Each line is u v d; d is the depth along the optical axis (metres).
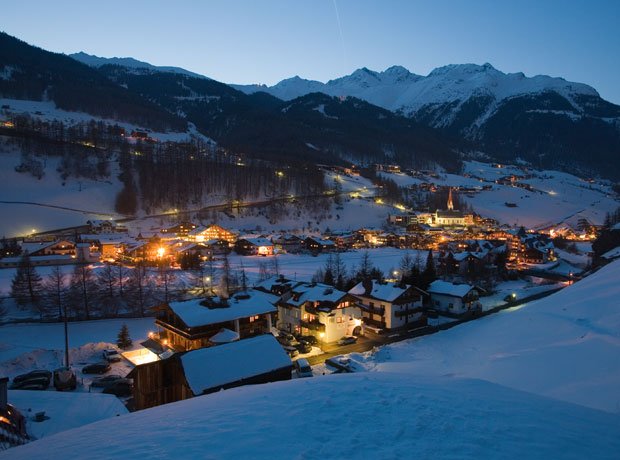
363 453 8.08
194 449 8.52
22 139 148.00
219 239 104.38
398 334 44.75
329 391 12.64
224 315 34.50
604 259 74.38
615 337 26.94
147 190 139.38
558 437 9.08
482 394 12.54
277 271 71.06
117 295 54.50
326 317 41.56
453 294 52.41
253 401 12.24
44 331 44.62
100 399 23.83
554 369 24.50
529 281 77.50
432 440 8.70
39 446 9.91
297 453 8.13
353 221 156.88
